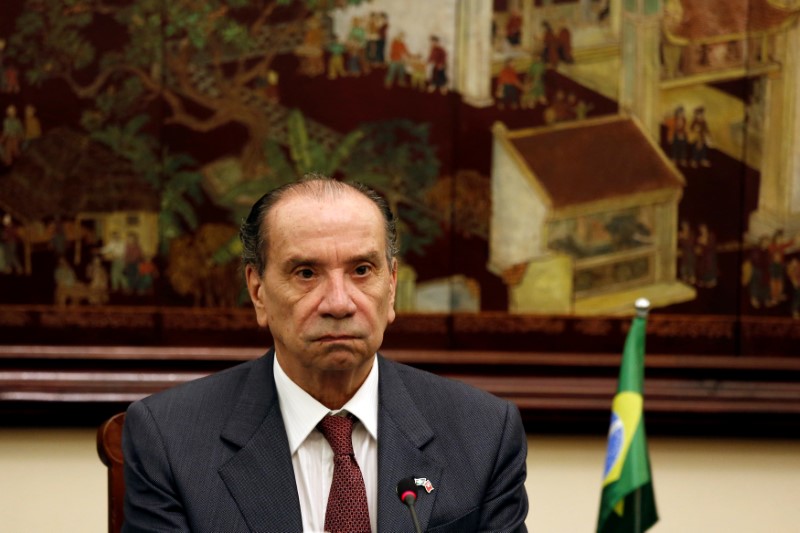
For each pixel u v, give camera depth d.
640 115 6.61
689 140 6.62
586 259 6.65
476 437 3.90
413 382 4.05
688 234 6.65
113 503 4.55
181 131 6.54
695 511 6.61
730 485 6.62
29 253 6.52
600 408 6.47
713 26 6.57
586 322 6.68
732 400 6.56
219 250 6.58
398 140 6.60
